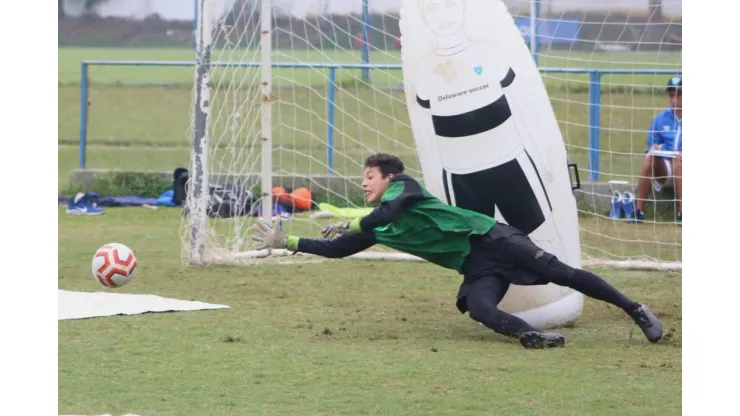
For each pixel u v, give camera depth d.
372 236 22.12
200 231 33.38
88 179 53.00
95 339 21.80
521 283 21.98
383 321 24.56
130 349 20.80
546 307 23.50
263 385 17.88
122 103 91.25
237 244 36.22
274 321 24.33
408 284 30.44
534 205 23.22
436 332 23.19
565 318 23.73
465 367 19.27
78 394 17.27
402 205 21.69
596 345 21.67
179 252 36.41
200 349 20.91
